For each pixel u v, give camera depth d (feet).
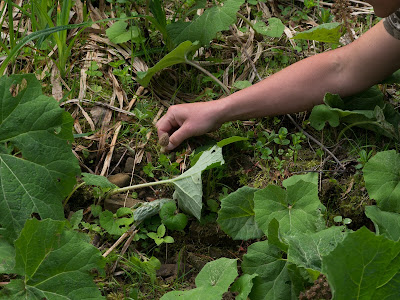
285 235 6.16
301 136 8.14
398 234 6.27
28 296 5.54
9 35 9.11
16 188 6.22
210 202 7.34
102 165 7.89
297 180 7.13
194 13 9.82
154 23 9.01
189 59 8.89
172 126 8.02
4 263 5.71
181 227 6.95
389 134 7.80
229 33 9.80
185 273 6.84
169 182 7.28
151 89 8.81
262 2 10.27
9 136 6.35
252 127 8.37
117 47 9.36
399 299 5.12
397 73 8.11
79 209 7.34
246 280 5.95
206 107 7.77
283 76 7.79
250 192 6.80
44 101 6.50
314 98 7.76
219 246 7.19
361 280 4.96
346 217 7.32
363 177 7.46
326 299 5.49
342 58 7.64
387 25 7.25
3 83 6.41
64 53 8.66
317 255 5.85
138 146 8.07
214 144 7.99
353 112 7.55
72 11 9.71
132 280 6.57
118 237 7.02
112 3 10.02
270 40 9.70
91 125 8.20
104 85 8.86
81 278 5.74
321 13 9.99
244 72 9.18
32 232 5.56
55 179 6.45
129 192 7.61
